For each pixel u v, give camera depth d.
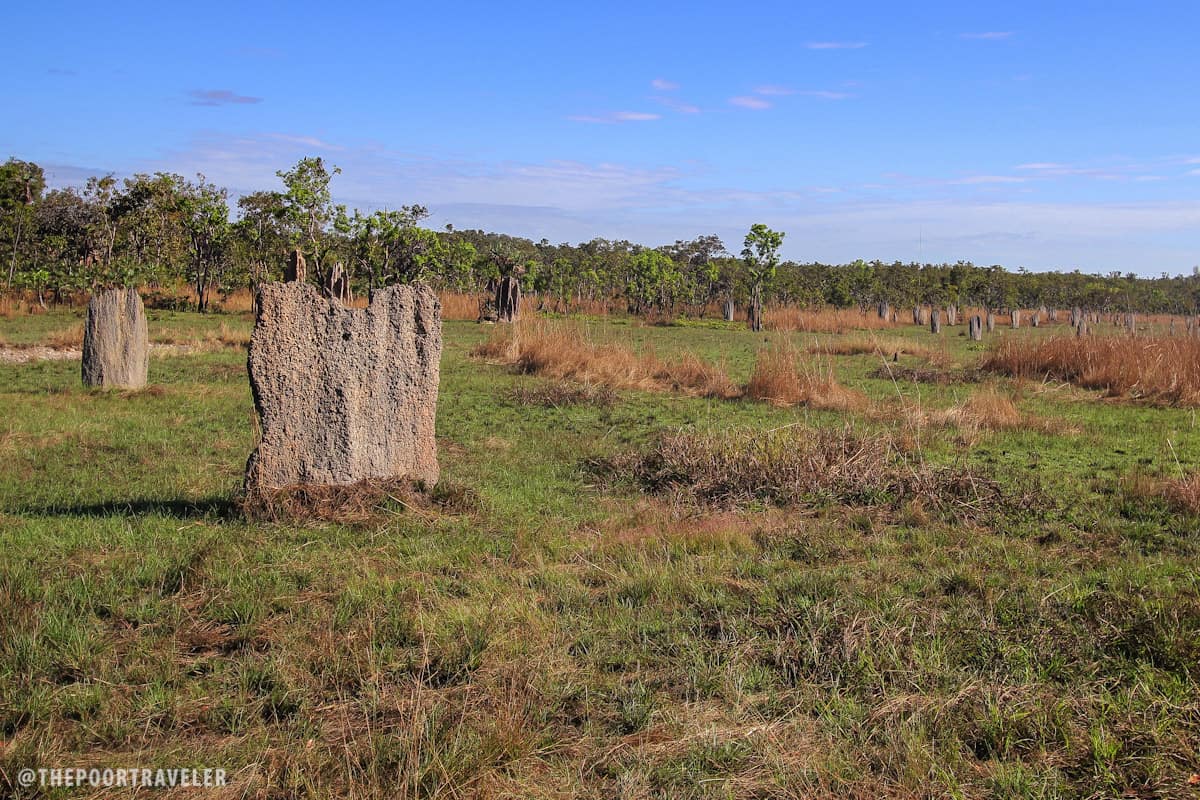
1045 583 5.86
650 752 3.80
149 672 4.35
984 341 33.78
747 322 39.91
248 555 6.04
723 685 4.34
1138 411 14.38
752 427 11.65
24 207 32.28
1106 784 3.56
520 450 10.35
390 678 4.38
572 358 17.88
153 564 5.71
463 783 3.51
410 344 7.63
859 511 7.79
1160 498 8.09
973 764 3.74
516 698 4.13
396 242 34.28
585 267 48.62
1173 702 4.10
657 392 16.00
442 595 5.44
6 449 9.34
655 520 7.34
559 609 5.35
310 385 7.28
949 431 12.05
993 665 4.57
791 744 3.88
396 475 7.59
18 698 4.06
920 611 5.25
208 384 15.02
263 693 4.22
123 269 31.81
